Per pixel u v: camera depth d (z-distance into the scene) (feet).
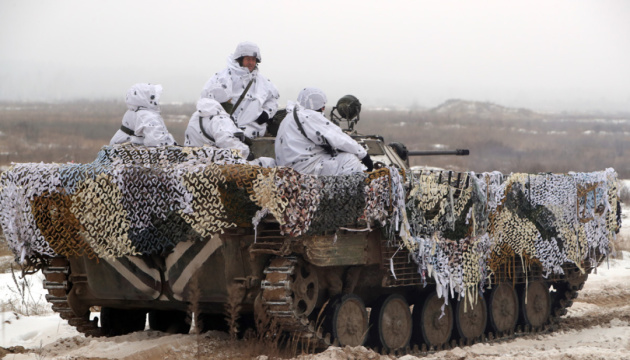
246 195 39.68
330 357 42.16
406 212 46.19
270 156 51.70
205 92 49.83
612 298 78.23
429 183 47.62
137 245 42.60
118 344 46.55
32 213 44.57
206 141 47.47
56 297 49.06
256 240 41.96
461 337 54.34
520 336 59.36
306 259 42.63
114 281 45.60
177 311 54.08
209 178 40.19
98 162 44.80
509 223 53.88
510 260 56.08
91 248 43.91
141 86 49.39
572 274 62.80
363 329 47.47
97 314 65.67
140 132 49.08
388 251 46.62
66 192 43.62
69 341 48.91
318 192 40.93
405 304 50.72
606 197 62.80
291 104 55.47
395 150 61.26
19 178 44.60
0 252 91.45
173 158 43.62
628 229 126.11
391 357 45.37
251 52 52.39
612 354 46.55
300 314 43.14
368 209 43.55
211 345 45.68
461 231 49.90
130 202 42.39
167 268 43.55
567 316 67.92
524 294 59.77
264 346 44.34
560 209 57.98
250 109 52.26
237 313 43.45
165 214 41.70
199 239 42.09
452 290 49.24
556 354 47.11
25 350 47.24
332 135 47.09
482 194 50.98
